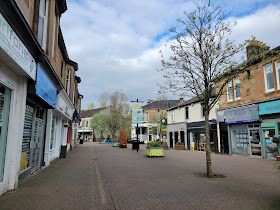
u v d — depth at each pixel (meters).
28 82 6.47
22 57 5.29
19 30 4.93
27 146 7.35
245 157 14.65
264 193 5.54
